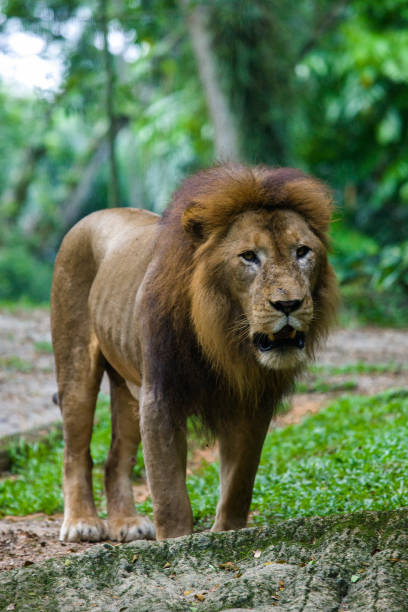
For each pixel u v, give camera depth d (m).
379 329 29.72
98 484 12.91
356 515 6.31
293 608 5.23
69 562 6.10
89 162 56.88
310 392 19.45
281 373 7.90
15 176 56.50
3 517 11.20
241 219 7.38
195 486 11.79
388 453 11.12
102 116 39.25
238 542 6.32
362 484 10.03
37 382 20.58
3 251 49.91
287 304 6.87
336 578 5.62
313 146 45.84
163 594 5.57
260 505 10.12
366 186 49.12
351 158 46.81
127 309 8.88
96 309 9.64
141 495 12.48
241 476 8.28
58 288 10.42
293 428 15.30
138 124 44.16
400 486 9.62
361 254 35.03
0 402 18.41
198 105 40.12
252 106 35.84
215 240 7.42
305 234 7.36
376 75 42.12
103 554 6.19
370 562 5.76
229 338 7.46
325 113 45.16
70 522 9.77
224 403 8.09
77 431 10.22
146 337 8.09
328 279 7.82
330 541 6.04
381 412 15.45
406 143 45.53
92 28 32.16
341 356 23.83
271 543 6.26
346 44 43.09
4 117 61.50
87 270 10.27
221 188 7.46
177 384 7.84
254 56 35.62
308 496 9.94
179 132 43.19
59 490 12.24
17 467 14.39
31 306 34.91
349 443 12.72
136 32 33.12
